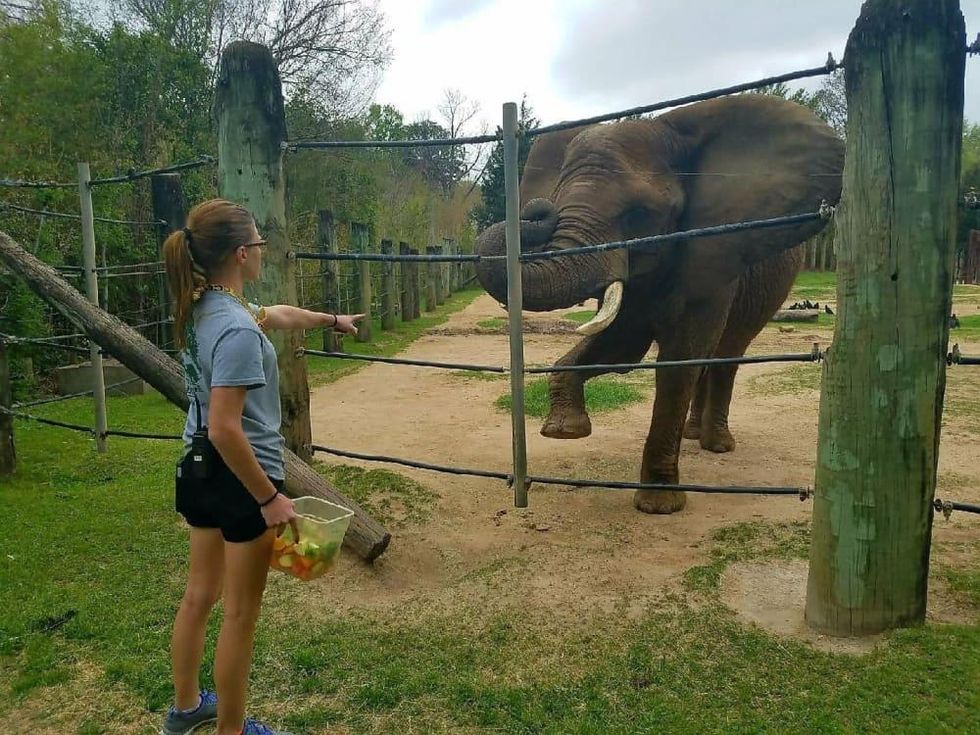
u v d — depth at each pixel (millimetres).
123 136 13656
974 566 3826
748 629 3209
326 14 19359
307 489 4121
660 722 2625
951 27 2730
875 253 2869
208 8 17234
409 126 46000
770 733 2525
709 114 4828
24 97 10742
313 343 14859
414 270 20219
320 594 3672
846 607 3109
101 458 5988
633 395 8766
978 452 6191
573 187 4664
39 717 2781
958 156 2824
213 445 2256
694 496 5281
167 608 3525
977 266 30781
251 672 2982
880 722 2541
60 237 9773
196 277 2264
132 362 4824
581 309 22969
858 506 3033
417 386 10156
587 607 3486
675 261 4863
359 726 2666
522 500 4129
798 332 15406
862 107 2834
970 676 2723
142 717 2758
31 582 3807
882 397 2941
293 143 4652
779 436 7047
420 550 4238
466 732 2621
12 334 7973
